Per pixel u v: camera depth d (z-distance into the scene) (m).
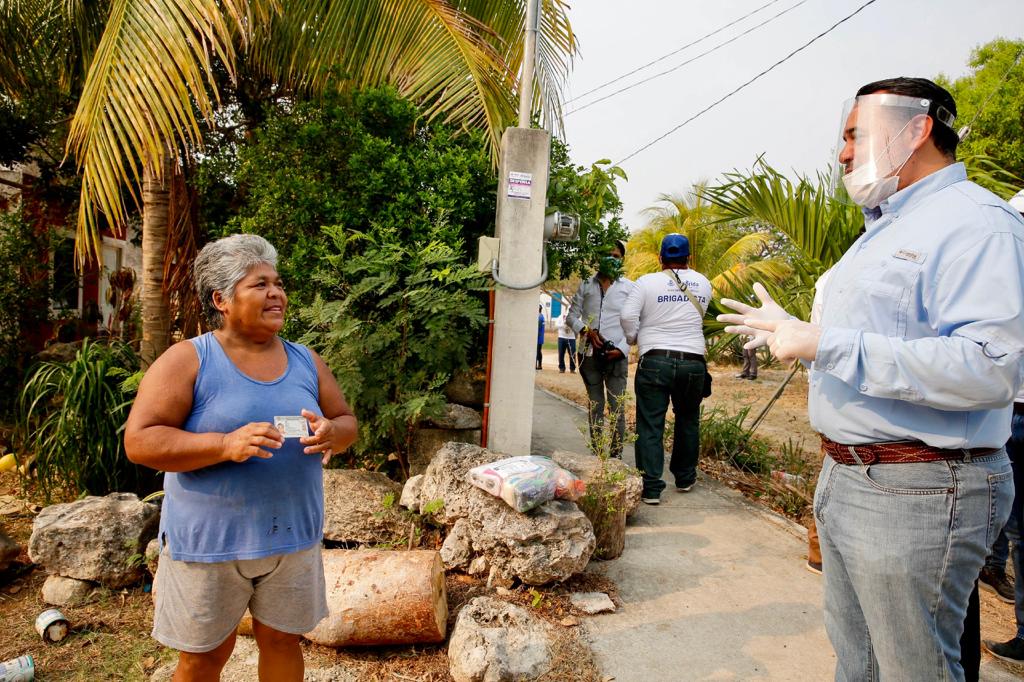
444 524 3.56
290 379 2.05
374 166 4.72
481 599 2.90
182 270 6.81
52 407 5.41
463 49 5.49
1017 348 1.43
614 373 5.52
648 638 2.93
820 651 2.88
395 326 4.18
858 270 1.76
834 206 5.04
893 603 1.64
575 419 7.81
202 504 1.87
